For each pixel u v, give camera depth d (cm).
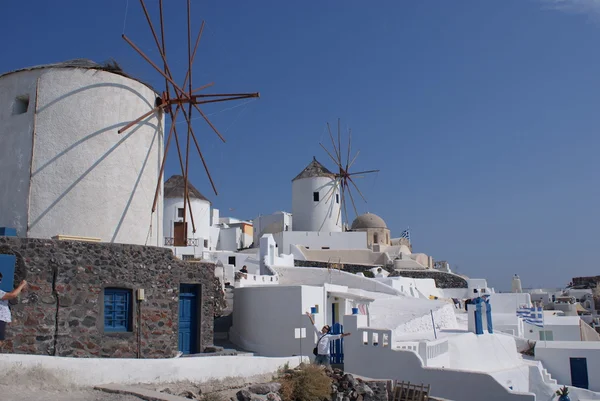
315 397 1270
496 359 2191
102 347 1439
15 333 1316
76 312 1412
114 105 1792
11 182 1705
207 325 1719
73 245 1434
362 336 1764
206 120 2017
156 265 1584
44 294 1371
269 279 2802
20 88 1753
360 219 5684
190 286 1720
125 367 1114
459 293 4481
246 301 2081
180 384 1177
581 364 2611
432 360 1806
